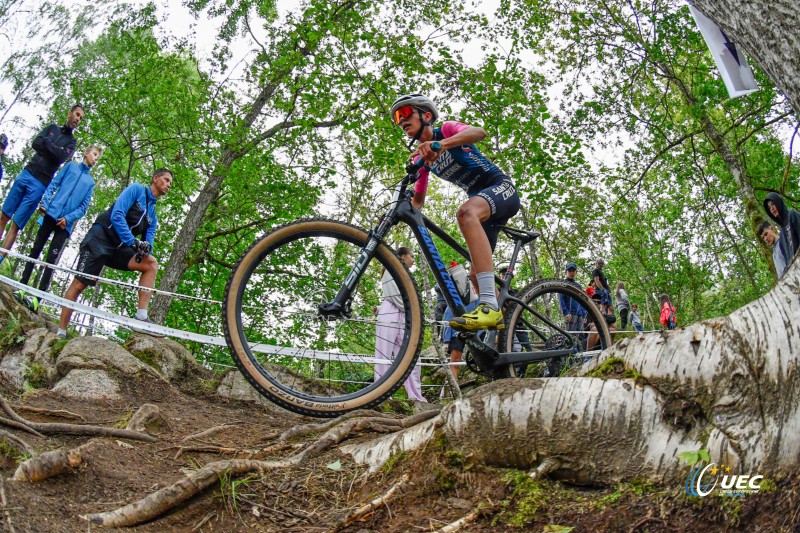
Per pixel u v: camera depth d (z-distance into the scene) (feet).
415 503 7.17
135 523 6.83
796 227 14.49
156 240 42.68
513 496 6.87
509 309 12.69
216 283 43.55
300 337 11.75
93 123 38.42
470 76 29.84
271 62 34.32
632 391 6.89
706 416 6.52
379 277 17.15
